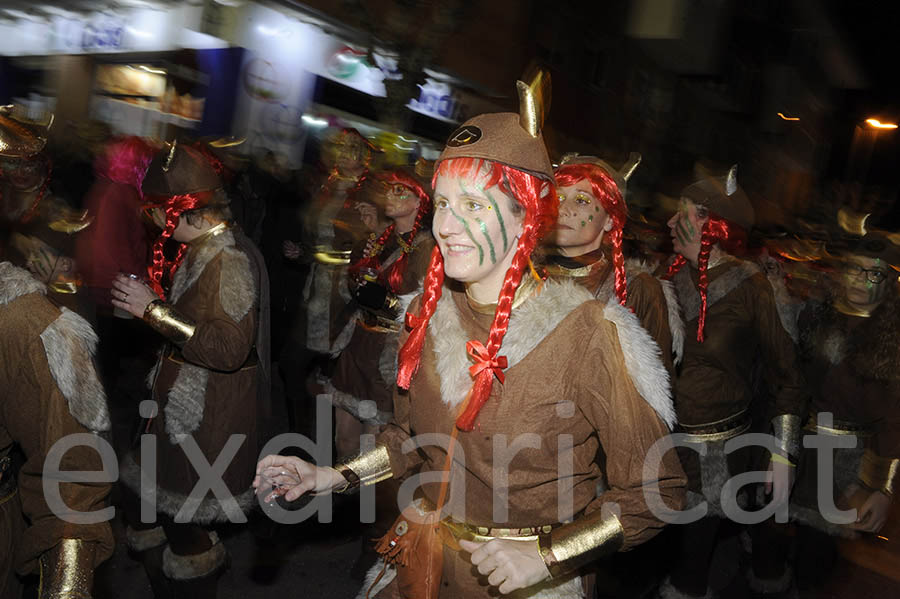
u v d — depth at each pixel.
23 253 2.17
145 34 9.80
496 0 11.48
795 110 21.31
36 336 1.97
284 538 4.41
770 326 3.44
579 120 13.58
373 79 10.32
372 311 4.25
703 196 3.54
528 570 1.74
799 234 7.44
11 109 2.30
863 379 3.37
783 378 3.43
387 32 6.91
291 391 5.37
